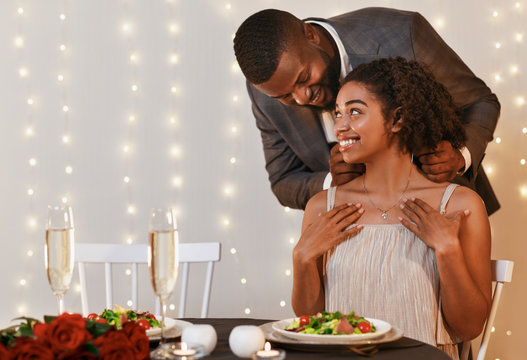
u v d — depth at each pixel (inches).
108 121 113.6
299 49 85.3
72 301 112.3
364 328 45.9
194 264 111.3
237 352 42.4
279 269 110.3
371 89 65.3
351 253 64.5
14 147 114.2
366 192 67.5
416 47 88.8
